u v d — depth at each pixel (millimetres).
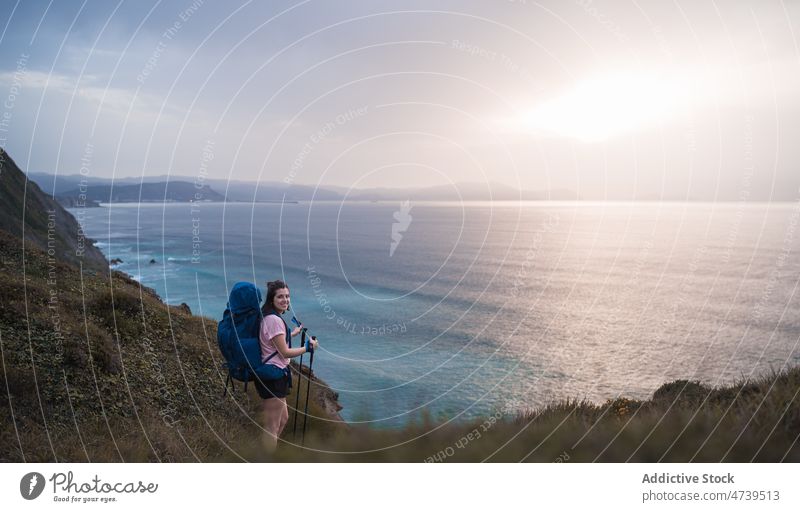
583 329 57500
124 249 104750
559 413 6332
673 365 41625
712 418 5156
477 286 87812
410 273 96375
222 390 8367
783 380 6043
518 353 44375
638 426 5250
